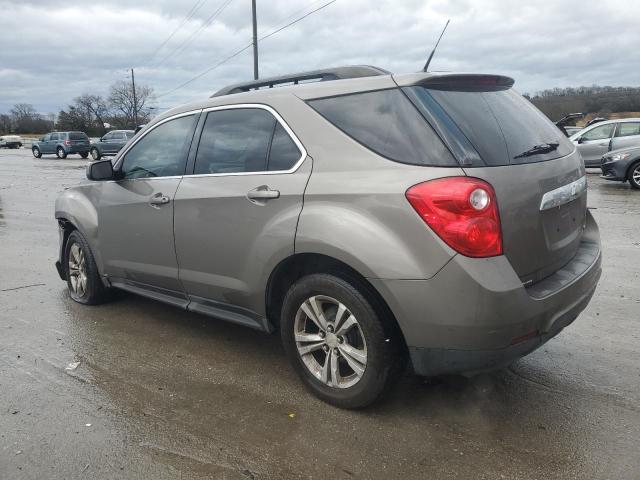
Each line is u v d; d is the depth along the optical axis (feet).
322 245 9.85
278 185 10.80
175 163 13.41
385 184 9.32
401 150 9.45
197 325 15.29
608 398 10.86
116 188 14.89
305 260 10.77
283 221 10.53
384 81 10.14
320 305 10.57
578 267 10.67
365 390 10.05
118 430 10.02
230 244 11.76
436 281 8.85
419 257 8.95
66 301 17.53
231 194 11.60
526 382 11.57
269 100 11.58
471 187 8.69
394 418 10.28
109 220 15.11
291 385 11.69
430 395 11.08
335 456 9.18
